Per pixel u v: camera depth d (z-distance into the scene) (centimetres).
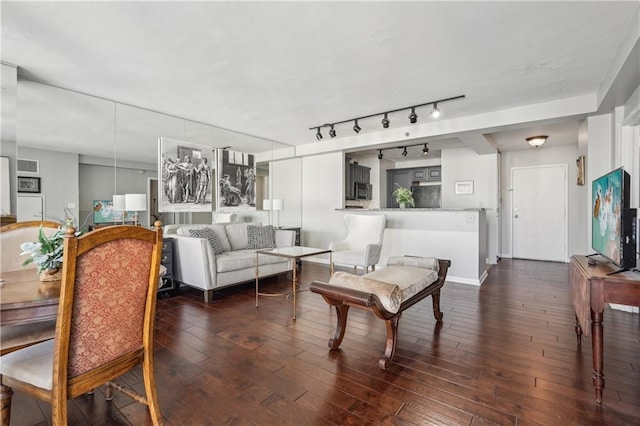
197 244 354
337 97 355
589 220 364
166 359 216
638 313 304
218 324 283
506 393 174
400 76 298
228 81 310
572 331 262
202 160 464
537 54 255
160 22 210
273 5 193
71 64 271
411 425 149
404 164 830
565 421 150
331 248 442
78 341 120
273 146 591
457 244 445
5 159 283
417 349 230
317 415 157
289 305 339
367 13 202
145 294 145
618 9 197
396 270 272
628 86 274
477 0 189
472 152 636
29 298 130
